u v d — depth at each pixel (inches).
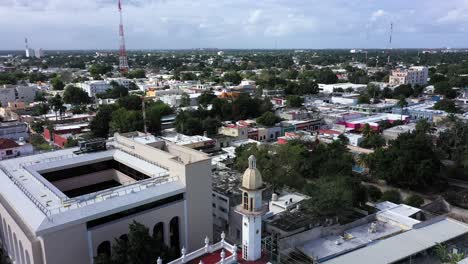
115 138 3147.1
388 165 3695.9
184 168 2239.2
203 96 7500.0
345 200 2630.4
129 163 2598.4
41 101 7795.3
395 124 5846.5
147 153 2628.0
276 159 3427.7
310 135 5157.5
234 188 3056.1
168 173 2381.9
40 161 2610.7
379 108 6884.8
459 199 3368.6
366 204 2994.6
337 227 2485.2
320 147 4082.2
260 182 1706.4
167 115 6491.1
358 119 6102.4
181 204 2263.8
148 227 2122.3
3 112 6889.8
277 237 2384.4
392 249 2180.1
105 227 1950.1
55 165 2524.6
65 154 2790.4
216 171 3631.9
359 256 2113.7
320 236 2418.8
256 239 1770.4
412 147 3688.5
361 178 3882.9
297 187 3361.2
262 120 5876.0
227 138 5064.0
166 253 1946.4
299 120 6166.3
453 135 4343.0
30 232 1830.7
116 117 5418.3
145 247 1840.6
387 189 3703.3
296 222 2549.2
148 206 2129.7
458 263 1523.1
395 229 2503.7
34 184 2236.7
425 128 4921.3
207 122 5556.1
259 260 1792.6
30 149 4254.4
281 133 5718.5
